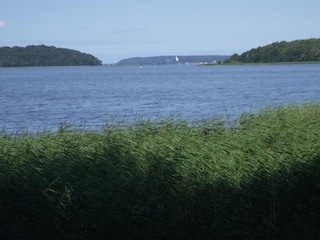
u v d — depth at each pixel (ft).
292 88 173.47
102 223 26.48
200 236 27.81
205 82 240.53
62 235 25.79
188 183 29.89
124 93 165.89
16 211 26.27
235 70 465.47
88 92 174.81
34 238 25.50
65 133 39.09
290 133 43.98
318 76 272.10
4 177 27.40
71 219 26.43
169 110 106.01
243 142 39.52
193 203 28.50
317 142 41.65
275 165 33.09
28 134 39.40
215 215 28.19
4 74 467.11
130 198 27.81
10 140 35.81
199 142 38.58
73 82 270.26
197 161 33.14
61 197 26.48
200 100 131.34
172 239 27.22
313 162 33.81
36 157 31.01
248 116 52.21
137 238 26.76
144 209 27.45
